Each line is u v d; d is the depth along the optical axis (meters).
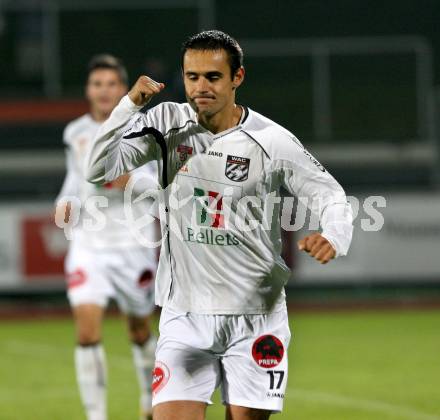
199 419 16.12
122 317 56.28
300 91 75.94
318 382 34.78
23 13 76.69
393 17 79.00
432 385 33.97
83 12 77.81
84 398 25.12
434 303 60.78
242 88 76.00
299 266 60.50
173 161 16.12
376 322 52.88
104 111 26.83
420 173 74.75
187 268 16.45
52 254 59.22
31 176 72.50
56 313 58.47
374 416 28.62
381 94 76.31
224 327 16.41
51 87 77.69
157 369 16.45
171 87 68.81
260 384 16.42
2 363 40.44
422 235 61.31
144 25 78.06
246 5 78.62
